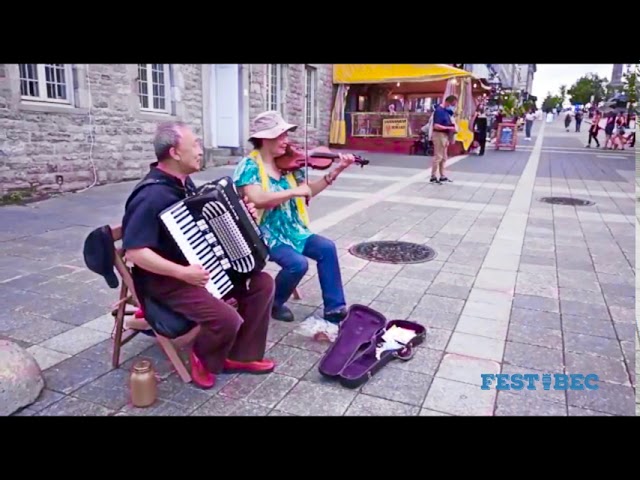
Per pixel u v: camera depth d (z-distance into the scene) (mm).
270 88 14578
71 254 5168
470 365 3123
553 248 5742
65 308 3854
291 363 3137
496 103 29531
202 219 2561
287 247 3602
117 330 2986
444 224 6863
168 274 2514
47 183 8430
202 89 11992
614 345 3414
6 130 7695
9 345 2732
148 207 2504
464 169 13453
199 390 2822
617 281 4660
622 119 22438
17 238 5723
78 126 8867
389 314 3875
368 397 2775
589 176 12375
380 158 16000
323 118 17703
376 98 19719
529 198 9047
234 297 2920
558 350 3332
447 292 4332
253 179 3355
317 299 4191
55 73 8570
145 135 10320
